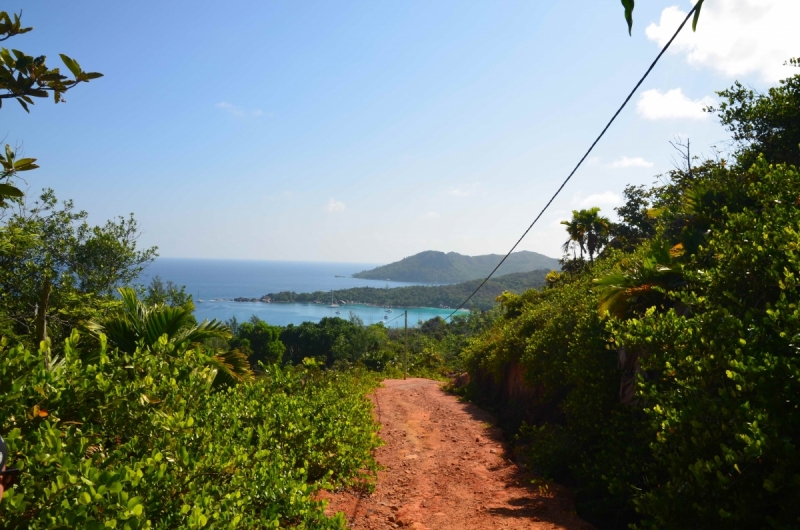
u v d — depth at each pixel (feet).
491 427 48.88
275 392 31.04
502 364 61.98
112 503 8.40
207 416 19.30
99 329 28.71
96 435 11.38
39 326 25.73
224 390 30.73
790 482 10.97
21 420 10.43
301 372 36.78
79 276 51.78
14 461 9.47
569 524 20.10
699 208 33.50
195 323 33.88
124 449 11.55
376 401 68.64
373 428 39.04
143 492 10.71
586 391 29.48
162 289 77.92
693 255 24.41
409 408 62.23
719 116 48.55
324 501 15.46
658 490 14.61
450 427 48.80
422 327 342.85
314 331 282.97
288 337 289.74
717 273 18.26
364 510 22.56
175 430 12.60
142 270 59.36
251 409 24.38
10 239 35.68
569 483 26.91
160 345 15.10
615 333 20.03
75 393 11.53
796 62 41.42
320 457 25.22
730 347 13.79
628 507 20.20
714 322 15.37
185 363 15.40
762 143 44.04
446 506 23.63
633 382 26.35
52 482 8.43
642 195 97.66
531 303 81.87
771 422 11.09
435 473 30.58
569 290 59.41
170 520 10.80
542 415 42.14
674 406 15.03
